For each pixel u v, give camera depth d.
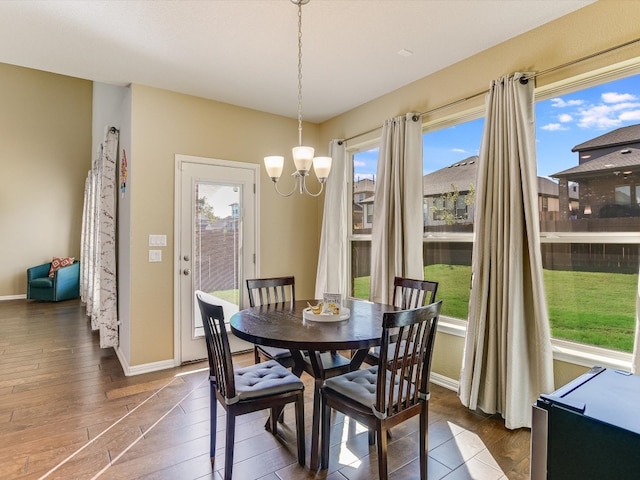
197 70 3.10
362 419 1.81
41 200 7.40
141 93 3.37
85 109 7.77
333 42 2.66
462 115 3.03
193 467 2.01
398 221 3.27
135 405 2.75
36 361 3.70
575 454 0.94
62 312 6.02
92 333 4.78
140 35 2.55
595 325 2.35
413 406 1.87
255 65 3.02
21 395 2.91
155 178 3.44
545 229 2.58
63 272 6.94
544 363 2.33
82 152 7.75
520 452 2.16
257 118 4.07
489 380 2.55
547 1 2.20
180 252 3.57
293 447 2.22
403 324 1.71
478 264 2.62
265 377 2.09
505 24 2.44
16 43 2.66
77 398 2.86
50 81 7.43
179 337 3.57
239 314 2.44
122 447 2.20
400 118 3.30
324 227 4.21
